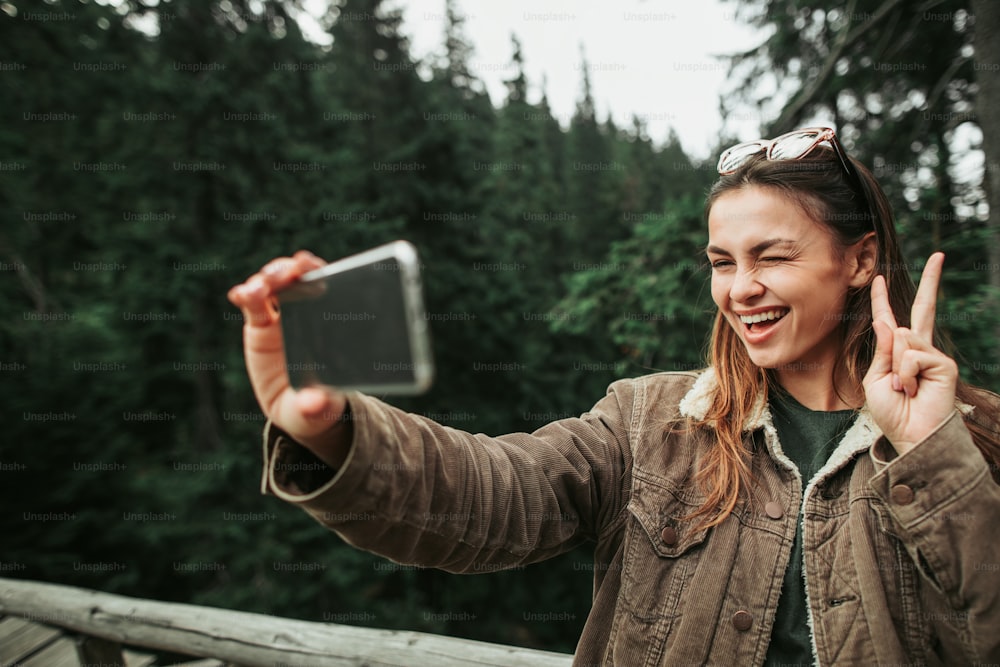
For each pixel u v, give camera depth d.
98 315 11.04
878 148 4.84
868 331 0.96
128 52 8.58
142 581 10.21
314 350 0.59
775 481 0.92
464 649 1.83
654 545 0.92
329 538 9.33
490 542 0.86
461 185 11.92
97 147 8.80
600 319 5.74
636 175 20.81
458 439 0.90
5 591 2.77
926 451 0.77
